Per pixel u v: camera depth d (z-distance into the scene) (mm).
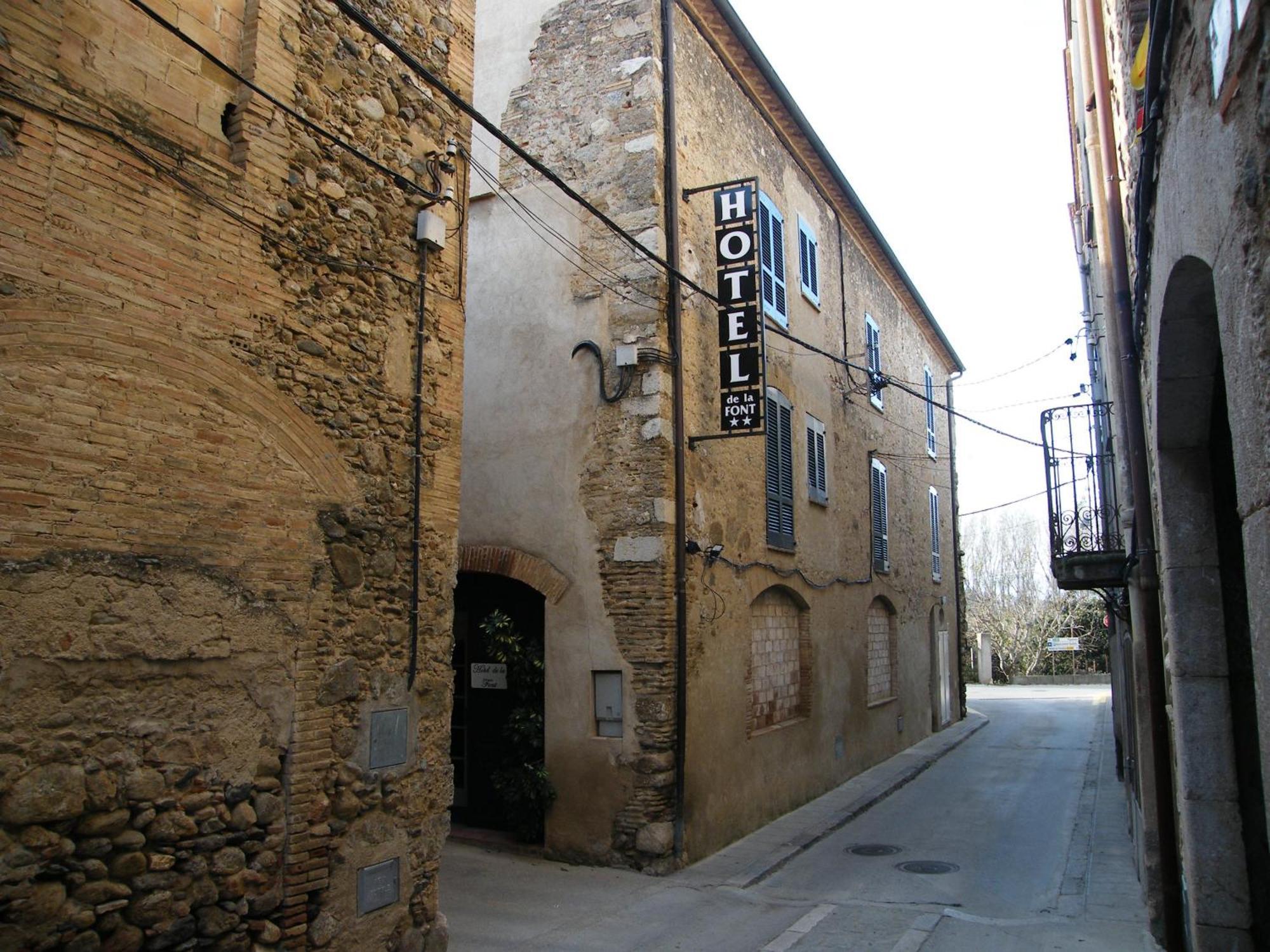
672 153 9961
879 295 18328
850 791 13719
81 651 4039
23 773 3799
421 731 5848
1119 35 5582
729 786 10359
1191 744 5039
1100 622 44875
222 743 4621
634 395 9539
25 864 3797
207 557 4613
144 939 4203
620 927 7371
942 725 21906
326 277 5449
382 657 5602
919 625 20281
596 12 10312
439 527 6133
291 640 5023
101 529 4148
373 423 5695
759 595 11688
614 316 9758
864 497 16328
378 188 5883
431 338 6223
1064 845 10750
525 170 10477
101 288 4227
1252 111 2418
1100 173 7762
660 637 9156
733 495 10891
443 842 5969
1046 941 7199
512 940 6969
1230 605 5039
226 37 5043
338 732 5270
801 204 14008
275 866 4832
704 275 10555
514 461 10109
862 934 7395
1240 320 2676
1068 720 25094
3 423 3826
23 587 3850
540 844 9617
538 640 10094
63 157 4117
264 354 5012
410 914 5684
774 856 9836
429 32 6441
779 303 12789
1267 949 4785
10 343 3871
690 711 9531
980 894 8734
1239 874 4879
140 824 4227
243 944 4641
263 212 5066
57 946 3873
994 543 52031
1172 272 3871
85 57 4262
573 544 9672
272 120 5164
